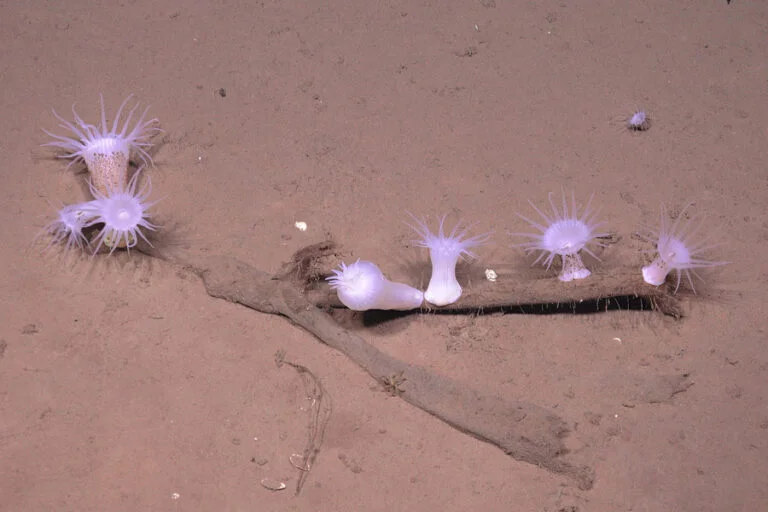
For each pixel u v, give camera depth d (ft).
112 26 20.43
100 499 12.46
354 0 21.50
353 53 20.03
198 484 12.68
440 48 20.22
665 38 20.63
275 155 17.60
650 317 15.23
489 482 12.93
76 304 14.79
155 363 14.06
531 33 20.70
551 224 15.64
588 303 15.38
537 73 19.66
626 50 20.27
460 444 13.35
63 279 15.15
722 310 15.20
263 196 16.76
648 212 16.72
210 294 15.06
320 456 13.07
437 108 18.76
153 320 14.65
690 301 15.35
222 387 13.82
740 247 16.14
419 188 17.06
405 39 20.44
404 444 13.29
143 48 19.90
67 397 13.55
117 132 17.65
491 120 18.53
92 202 15.17
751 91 19.29
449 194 16.96
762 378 14.24
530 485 12.94
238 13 20.99
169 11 20.94
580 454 13.23
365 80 19.36
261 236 16.03
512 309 15.28
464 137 18.13
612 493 12.86
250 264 15.47
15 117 17.98
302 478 12.82
